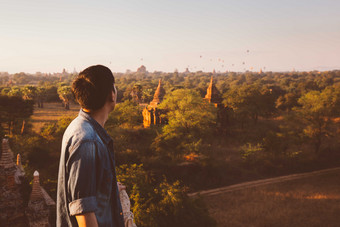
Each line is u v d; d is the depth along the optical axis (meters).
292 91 129.75
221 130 58.28
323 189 34.66
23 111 50.75
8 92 94.81
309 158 44.41
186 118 44.59
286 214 27.58
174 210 17.45
